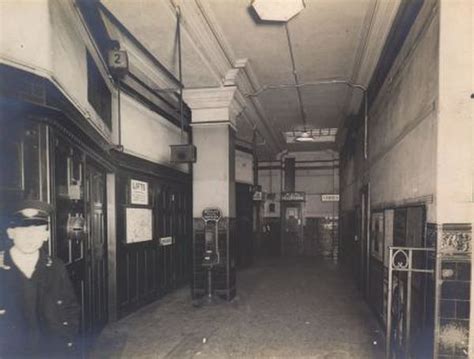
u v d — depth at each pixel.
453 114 2.38
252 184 9.92
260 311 4.93
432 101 2.54
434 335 2.41
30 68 2.14
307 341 3.82
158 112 5.61
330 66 4.99
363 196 5.99
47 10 2.22
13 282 1.97
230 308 5.07
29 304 1.99
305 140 9.59
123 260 4.52
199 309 5.01
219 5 3.44
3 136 2.02
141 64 4.48
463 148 2.37
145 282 5.15
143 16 3.43
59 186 2.54
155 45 3.99
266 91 6.02
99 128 3.65
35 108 2.17
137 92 4.88
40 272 2.04
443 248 2.39
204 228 5.54
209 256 5.31
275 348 3.63
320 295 5.92
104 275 4.13
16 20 2.12
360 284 6.19
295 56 4.64
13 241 2.01
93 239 3.65
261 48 4.39
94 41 3.35
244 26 3.84
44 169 2.28
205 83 5.08
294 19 3.72
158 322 4.41
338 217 11.33
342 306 5.22
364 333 4.06
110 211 4.28
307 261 10.23
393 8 3.33
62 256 2.60
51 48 2.25
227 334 4.02
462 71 2.38
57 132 2.47
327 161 11.77
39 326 2.03
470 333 2.36
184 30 3.68
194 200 5.59
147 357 3.40
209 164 5.54
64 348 2.12
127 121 4.62
